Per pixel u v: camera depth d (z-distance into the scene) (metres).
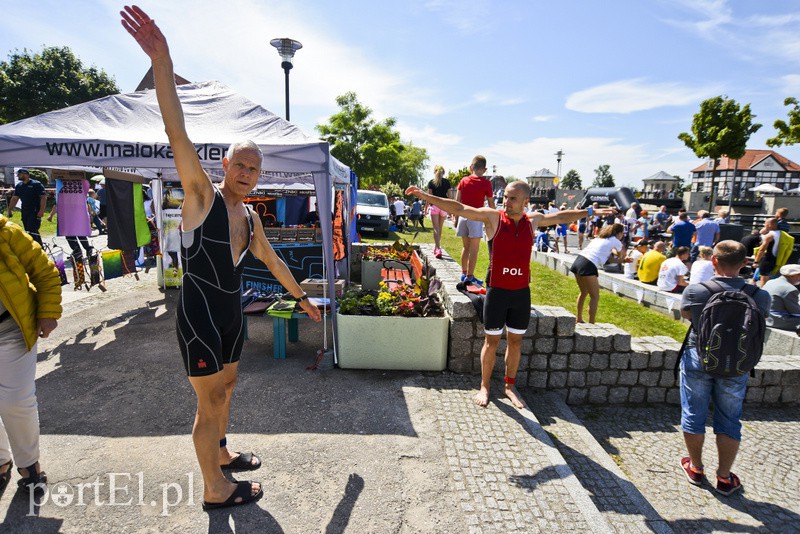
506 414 3.41
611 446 3.61
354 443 2.94
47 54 29.27
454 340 4.08
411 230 21.19
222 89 5.22
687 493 3.08
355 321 4.08
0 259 2.10
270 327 5.48
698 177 57.94
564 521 2.31
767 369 4.29
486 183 5.29
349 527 2.21
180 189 7.15
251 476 2.57
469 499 2.45
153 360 4.27
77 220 6.50
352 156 31.86
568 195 37.31
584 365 4.18
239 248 2.20
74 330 5.16
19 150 3.91
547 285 9.10
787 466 3.43
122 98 4.83
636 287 8.10
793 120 18.55
